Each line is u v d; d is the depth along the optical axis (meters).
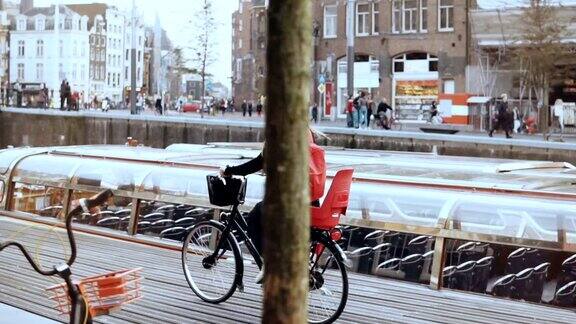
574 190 8.60
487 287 7.79
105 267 8.45
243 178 6.94
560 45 33.25
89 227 10.78
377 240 8.61
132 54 41.28
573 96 37.38
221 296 7.01
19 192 12.30
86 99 93.62
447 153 23.44
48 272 4.79
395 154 15.78
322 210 6.23
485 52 38.66
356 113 30.38
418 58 44.72
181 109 57.62
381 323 6.46
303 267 2.34
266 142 2.34
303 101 2.30
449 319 6.61
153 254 9.19
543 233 7.59
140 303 6.98
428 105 44.28
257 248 6.45
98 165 11.43
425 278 8.07
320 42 47.47
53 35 98.50
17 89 51.44
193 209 10.01
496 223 7.84
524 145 22.11
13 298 7.09
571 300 7.43
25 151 13.15
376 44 45.66
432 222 8.16
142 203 10.51
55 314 6.56
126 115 32.28
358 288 7.69
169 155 11.97
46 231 10.64
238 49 95.75
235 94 75.06
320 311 6.36
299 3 2.26
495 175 10.22
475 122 33.62
